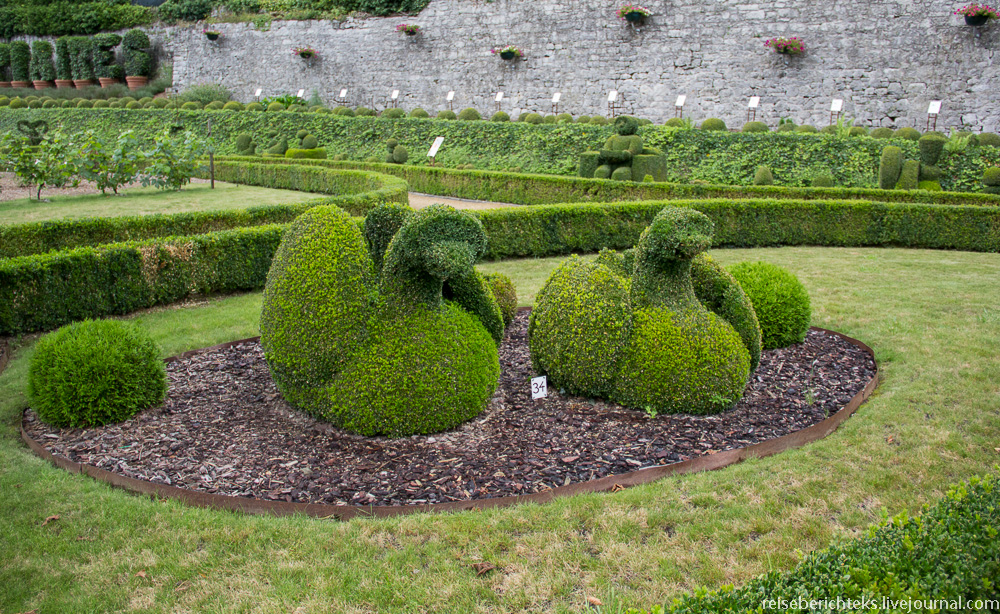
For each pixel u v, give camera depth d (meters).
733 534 3.28
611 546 3.17
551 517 3.40
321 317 4.22
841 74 21.66
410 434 4.29
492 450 4.13
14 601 2.84
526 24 26.45
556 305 4.85
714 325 4.73
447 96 28.44
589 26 25.28
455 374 4.31
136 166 18.22
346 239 4.33
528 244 10.82
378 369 4.19
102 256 7.19
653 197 14.61
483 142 22.81
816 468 3.92
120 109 29.23
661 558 3.09
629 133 16.91
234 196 17.80
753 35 22.72
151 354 4.84
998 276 9.43
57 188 18.45
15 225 9.36
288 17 31.81
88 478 3.86
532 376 5.35
